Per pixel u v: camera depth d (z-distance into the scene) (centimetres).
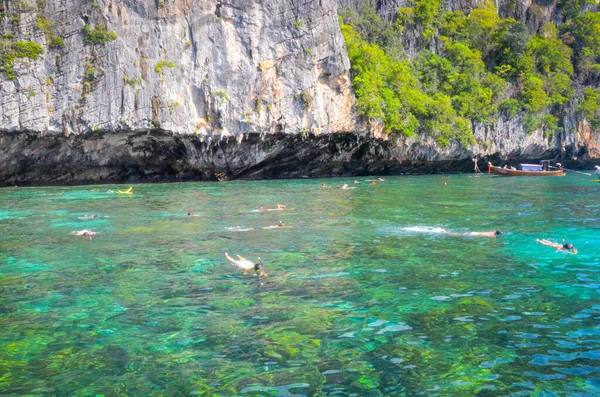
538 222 1923
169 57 3650
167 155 3894
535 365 714
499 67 5597
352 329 845
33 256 1380
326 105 4141
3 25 3253
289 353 755
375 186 3488
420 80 5088
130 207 2373
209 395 637
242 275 1176
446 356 744
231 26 3816
